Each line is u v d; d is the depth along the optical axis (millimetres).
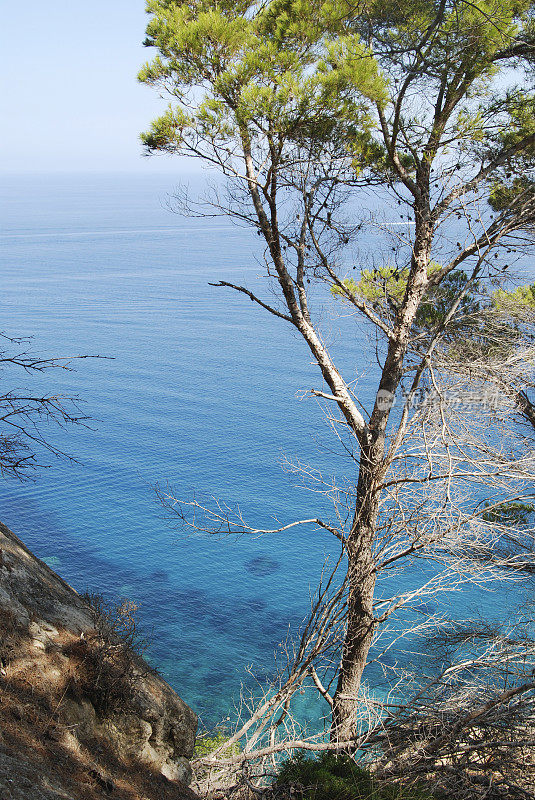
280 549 51594
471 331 8945
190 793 5902
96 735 5281
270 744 7668
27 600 5914
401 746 7203
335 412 50562
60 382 105938
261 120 7590
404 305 8742
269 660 37281
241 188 8906
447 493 7520
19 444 5410
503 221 8180
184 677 35625
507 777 6520
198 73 8000
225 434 80188
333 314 9844
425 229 8508
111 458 73812
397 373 8852
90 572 49156
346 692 8516
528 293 9477
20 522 57625
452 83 7973
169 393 100062
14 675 5039
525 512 8938
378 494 8570
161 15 8430
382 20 7746
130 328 148125
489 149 8484
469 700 7375
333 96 7398
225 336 140375
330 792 5934
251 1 9133
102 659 5605
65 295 185375
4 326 144125
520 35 7773
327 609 7570
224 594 45312
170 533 55281
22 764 4172
